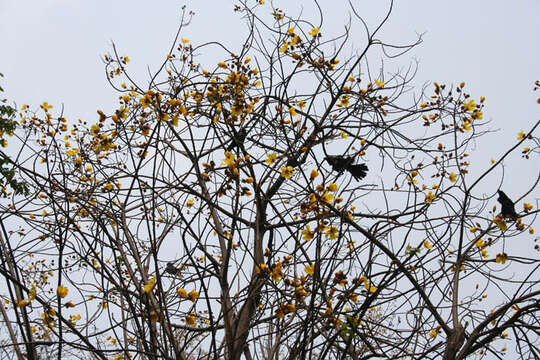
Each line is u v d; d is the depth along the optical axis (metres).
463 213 13.26
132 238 13.01
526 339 12.75
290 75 13.84
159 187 12.98
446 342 12.91
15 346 12.26
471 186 13.30
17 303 12.12
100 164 13.40
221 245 13.70
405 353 12.86
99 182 13.09
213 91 13.47
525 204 13.19
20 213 12.94
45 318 12.08
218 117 13.46
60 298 12.06
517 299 12.81
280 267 12.16
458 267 13.25
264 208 13.47
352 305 12.51
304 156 13.13
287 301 12.09
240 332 13.00
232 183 12.77
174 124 12.80
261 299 13.05
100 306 13.02
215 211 13.95
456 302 13.05
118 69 13.83
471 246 13.25
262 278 12.16
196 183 13.23
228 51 14.13
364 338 12.69
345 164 13.02
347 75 14.04
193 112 13.77
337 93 14.16
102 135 13.18
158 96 12.69
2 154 12.52
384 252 12.80
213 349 12.08
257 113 13.77
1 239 12.41
